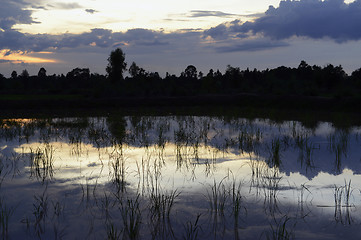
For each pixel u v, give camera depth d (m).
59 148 12.58
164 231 5.39
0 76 84.00
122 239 5.12
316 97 32.09
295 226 5.59
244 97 35.59
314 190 7.47
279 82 47.75
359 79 52.72
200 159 10.63
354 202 6.70
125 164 9.94
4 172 8.98
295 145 13.20
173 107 33.81
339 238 5.14
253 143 13.70
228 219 5.87
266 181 8.16
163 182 8.07
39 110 30.91
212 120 22.66
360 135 15.65
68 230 5.44
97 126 19.30
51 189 7.53
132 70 66.19
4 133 16.55
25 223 5.71
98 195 7.09
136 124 20.33
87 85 71.69
